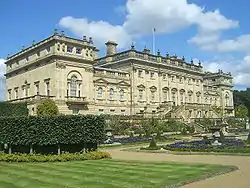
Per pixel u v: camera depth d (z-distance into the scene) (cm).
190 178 1495
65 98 5672
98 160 2302
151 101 7275
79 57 5938
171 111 7075
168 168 1820
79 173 1694
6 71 7188
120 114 6631
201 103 8700
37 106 5125
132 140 4284
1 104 5094
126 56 7056
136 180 1464
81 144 2525
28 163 2212
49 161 2258
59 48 5662
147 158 2453
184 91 8169
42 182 1478
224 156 2484
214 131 3638
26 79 6425
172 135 5356
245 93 13600
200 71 8738
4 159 2319
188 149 2858
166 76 7712
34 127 2380
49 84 5747
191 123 6744
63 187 1352
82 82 5994
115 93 6700
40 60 5919
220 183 1424
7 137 2466
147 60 7225
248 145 2967
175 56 8156
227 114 10094
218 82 10169
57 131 2377
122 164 2034
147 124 5931
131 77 6962
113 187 1330
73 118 2448
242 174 1655
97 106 6316
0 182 1525
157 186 1331
